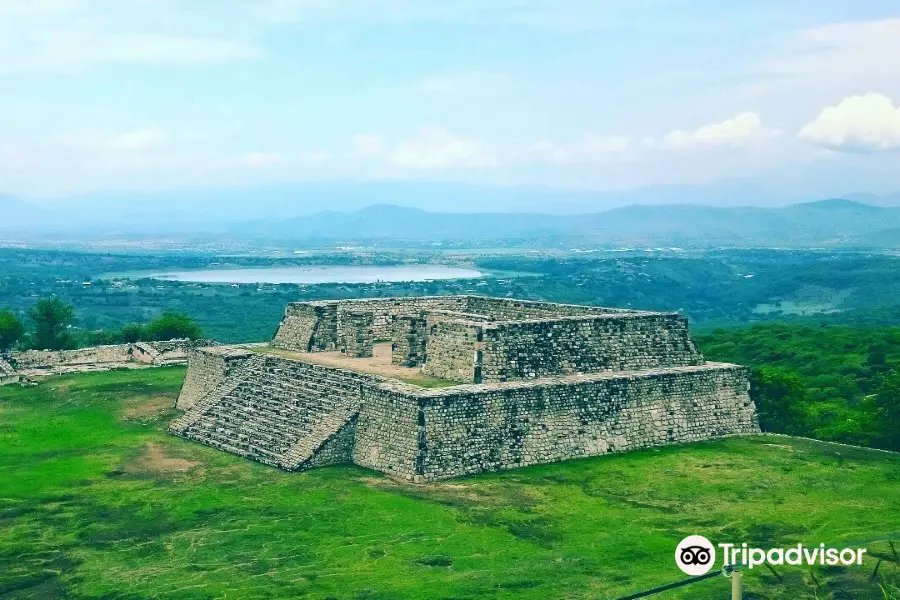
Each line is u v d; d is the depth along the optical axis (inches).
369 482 1600.6
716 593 1139.9
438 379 1825.8
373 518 1417.3
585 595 1126.4
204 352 2236.7
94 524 1402.6
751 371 2237.9
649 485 1587.1
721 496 1528.1
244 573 1209.4
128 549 1300.4
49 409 2266.2
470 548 1293.1
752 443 1883.6
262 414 1904.5
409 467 1612.9
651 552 1275.8
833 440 2017.7
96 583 1181.7
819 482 1605.6
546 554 1269.7
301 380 1971.0
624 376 1847.9
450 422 1637.6
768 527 1379.2
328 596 1133.7
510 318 2412.6
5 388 2546.8
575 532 1357.0
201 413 2004.2
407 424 1638.8
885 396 2012.8
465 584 1165.7
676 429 1886.1
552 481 1608.0
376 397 1716.3
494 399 1686.8
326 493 1540.4
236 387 2049.7
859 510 1455.5
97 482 1617.9
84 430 2025.1
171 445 1879.9
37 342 3371.1
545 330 1850.4
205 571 1216.8
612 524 1391.5
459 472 1632.6
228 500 1510.8
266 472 1673.2
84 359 2938.0
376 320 2400.3
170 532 1366.9
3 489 1577.3
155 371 2775.6
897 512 1446.9
